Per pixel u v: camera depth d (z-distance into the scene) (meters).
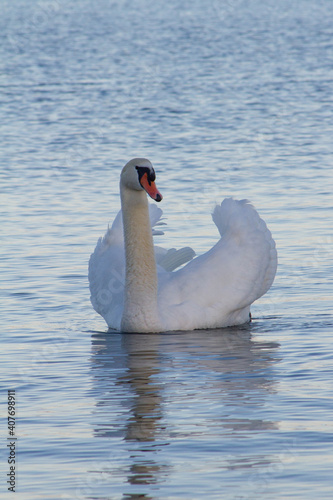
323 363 13.05
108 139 38.84
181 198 26.55
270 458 9.61
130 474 9.35
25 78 64.31
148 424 10.68
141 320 15.27
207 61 73.25
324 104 48.88
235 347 14.19
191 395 11.74
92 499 8.85
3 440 10.31
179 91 55.75
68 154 35.25
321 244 20.88
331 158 33.28
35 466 9.61
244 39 92.81
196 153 34.88
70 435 10.42
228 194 27.05
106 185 29.00
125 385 12.24
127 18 127.12
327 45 84.25
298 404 11.24
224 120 44.00
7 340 14.65
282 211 24.58
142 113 46.91
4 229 23.05
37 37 99.00
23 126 43.12
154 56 77.88
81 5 161.25
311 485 8.99
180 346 14.33
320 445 9.91
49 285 17.97
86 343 14.59
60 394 11.91
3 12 135.88
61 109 48.91
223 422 10.68
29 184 29.38
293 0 166.38
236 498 8.77
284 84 58.31
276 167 31.64
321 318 15.82
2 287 17.83
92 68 69.88
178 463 9.58
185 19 123.50
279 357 13.48
